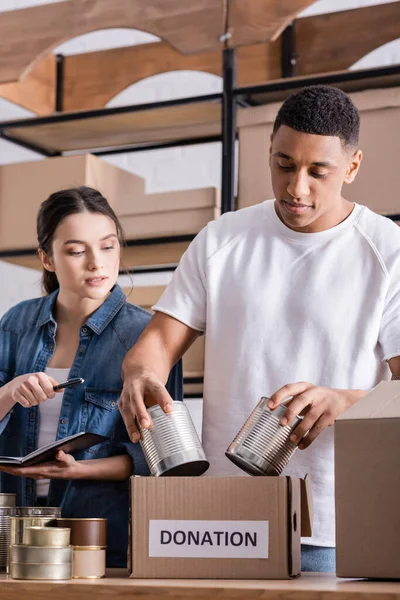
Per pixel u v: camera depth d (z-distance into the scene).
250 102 3.22
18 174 3.45
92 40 4.52
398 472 1.30
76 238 2.09
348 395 1.54
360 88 3.09
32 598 1.30
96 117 3.45
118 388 2.04
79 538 1.42
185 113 3.41
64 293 2.14
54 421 2.06
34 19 3.39
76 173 3.36
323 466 1.75
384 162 2.89
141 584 1.25
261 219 1.91
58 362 2.12
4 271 4.58
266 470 1.45
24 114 4.58
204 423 1.87
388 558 1.29
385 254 1.81
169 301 1.90
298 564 1.41
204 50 3.12
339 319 1.80
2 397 1.94
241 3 3.08
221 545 1.36
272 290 1.84
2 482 2.08
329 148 1.69
